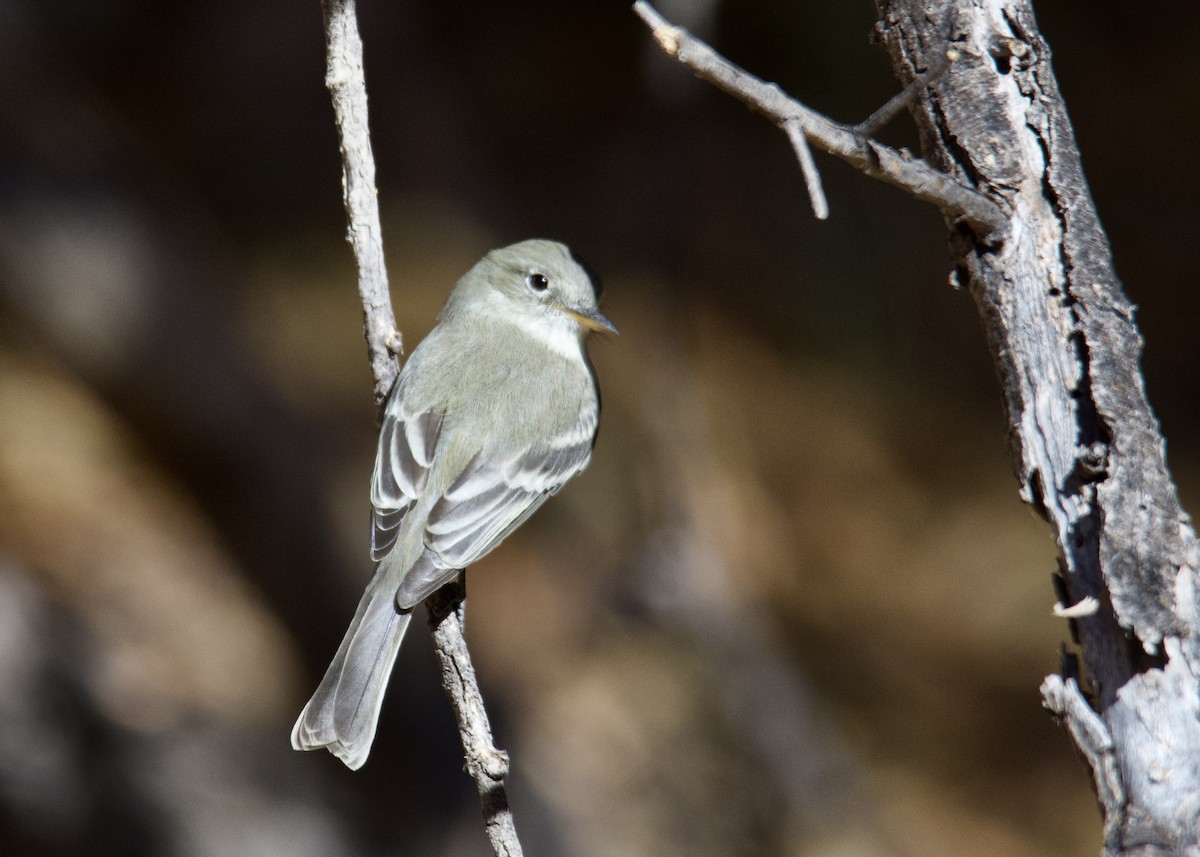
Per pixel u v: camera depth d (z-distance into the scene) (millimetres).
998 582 14836
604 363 15828
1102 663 3496
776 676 12789
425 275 16922
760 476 15742
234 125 18234
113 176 10578
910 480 15953
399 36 18047
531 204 18141
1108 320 3758
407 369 6863
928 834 12711
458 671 5020
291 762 10508
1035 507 3781
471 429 6520
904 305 17281
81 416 15234
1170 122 19094
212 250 11977
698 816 12719
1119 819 3359
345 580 10914
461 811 10609
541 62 19844
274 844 9820
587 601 14578
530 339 7289
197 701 11164
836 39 17625
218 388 10469
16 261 9898
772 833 12516
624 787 12852
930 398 16719
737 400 16250
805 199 17812
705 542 12625
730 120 18594
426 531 6137
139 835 9594
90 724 10047
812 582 15031
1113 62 19828
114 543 13773
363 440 14570
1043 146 3924
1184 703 3381
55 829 9469
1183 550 3492
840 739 13312
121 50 18328
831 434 16141
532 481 6586
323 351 15852
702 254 17266
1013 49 3969
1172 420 16375
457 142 18141
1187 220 18219
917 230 17641
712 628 12633
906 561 15164
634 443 15195
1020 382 3812
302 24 18625
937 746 13422
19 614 10469
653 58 12258
